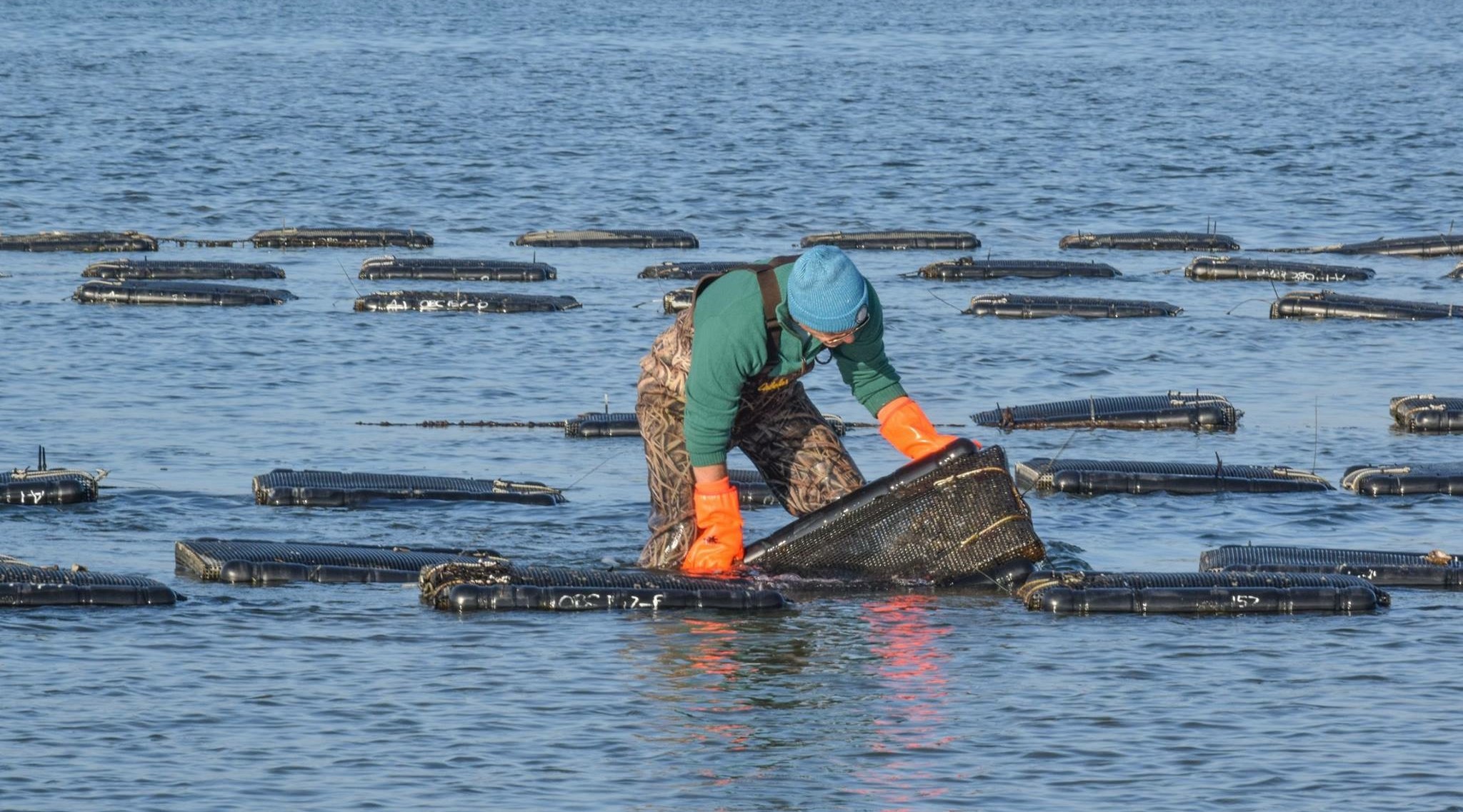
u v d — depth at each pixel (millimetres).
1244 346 73375
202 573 38781
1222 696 31438
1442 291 88250
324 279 90750
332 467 51906
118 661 32812
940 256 100375
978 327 76875
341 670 32562
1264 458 54406
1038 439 56812
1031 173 133125
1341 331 76375
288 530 43844
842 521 38750
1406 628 35719
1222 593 36875
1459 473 48844
